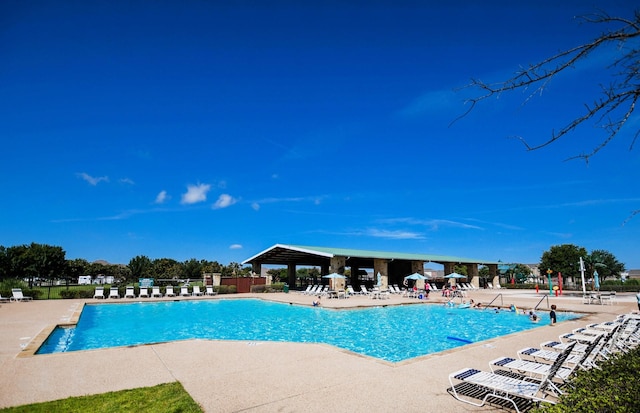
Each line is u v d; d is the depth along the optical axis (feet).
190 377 21.03
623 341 26.55
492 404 16.85
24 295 77.30
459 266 177.27
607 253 177.78
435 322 55.42
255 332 48.32
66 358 25.44
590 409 11.41
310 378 20.75
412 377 20.88
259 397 17.76
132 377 21.08
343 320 57.31
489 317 59.93
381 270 106.52
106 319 60.29
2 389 19.04
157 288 90.33
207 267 176.24
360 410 16.16
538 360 24.98
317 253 95.20
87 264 184.14
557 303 71.20
